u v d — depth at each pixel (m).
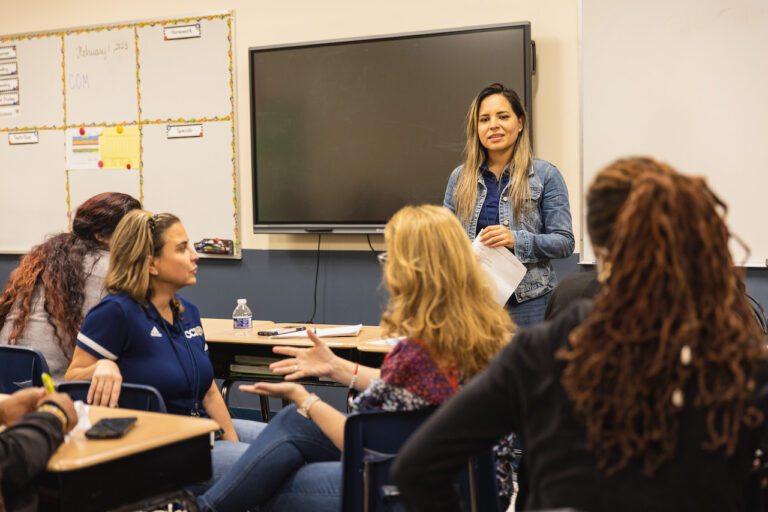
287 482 1.94
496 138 3.05
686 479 0.95
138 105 4.85
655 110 3.79
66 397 1.51
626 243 0.96
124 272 2.20
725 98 3.66
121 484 1.45
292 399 1.92
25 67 5.11
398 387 1.67
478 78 4.05
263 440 1.95
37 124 5.11
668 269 0.94
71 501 1.37
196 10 4.71
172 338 2.28
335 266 4.50
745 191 3.66
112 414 1.69
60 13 5.05
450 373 1.68
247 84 4.61
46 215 5.13
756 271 3.66
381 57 4.25
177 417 1.66
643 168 1.01
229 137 4.65
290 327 3.42
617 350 0.97
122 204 2.62
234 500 1.90
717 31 3.65
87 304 2.52
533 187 3.05
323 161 4.42
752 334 1.00
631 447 0.96
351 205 4.38
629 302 0.96
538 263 3.04
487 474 1.63
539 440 1.02
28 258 2.62
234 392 4.79
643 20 3.78
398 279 1.68
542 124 4.03
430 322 1.64
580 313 1.05
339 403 4.50
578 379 0.98
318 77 4.39
